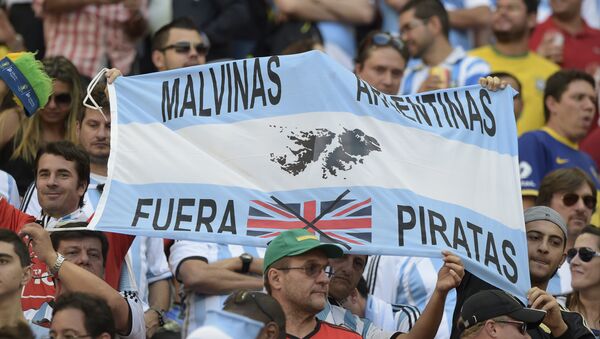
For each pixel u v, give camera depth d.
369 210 22.27
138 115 22.81
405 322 25.08
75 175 24.33
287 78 22.92
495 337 21.06
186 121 22.80
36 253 22.28
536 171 32.88
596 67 38.94
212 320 17.77
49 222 24.30
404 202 22.42
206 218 22.06
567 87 33.16
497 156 23.56
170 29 31.73
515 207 23.28
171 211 22.09
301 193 22.33
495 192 23.28
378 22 38.38
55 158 24.27
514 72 36.44
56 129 28.23
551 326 22.56
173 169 22.41
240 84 22.98
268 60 23.00
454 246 22.36
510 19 36.50
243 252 25.56
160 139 22.64
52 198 24.20
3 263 21.27
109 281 23.83
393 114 23.06
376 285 26.38
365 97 22.95
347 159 22.53
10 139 28.00
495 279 22.45
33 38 35.41
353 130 22.72
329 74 22.91
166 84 23.08
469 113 23.75
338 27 37.34
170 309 26.19
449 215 22.64
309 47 32.53
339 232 22.11
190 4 36.00
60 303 20.48
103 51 34.84
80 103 28.19
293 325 20.89
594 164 33.62
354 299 24.77
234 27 36.25
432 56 36.31
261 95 22.91
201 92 23.00
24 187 27.88
